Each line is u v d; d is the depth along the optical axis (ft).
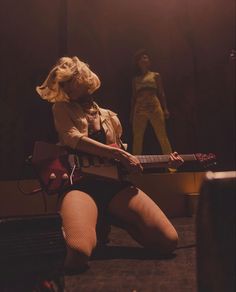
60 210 7.57
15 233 4.65
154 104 18.10
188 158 8.71
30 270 4.69
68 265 6.93
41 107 23.07
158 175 12.83
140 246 8.97
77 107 8.44
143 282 6.23
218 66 25.58
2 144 22.16
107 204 8.21
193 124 25.21
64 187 8.02
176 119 25.21
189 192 13.06
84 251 6.88
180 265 7.19
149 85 18.20
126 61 25.41
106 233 9.12
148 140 24.11
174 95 25.44
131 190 8.32
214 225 2.60
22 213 11.46
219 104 25.30
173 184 12.94
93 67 25.13
